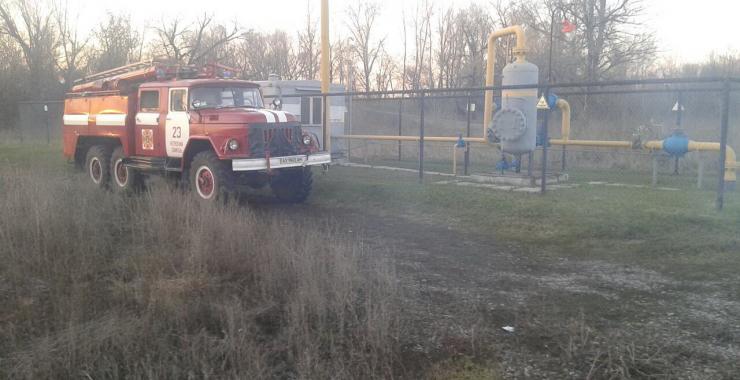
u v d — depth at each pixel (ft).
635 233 24.16
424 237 25.55
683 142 35.53
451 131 70.08
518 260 21.59
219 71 38.96
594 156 50.06
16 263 19.66
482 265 20.92
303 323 14.48
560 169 47.03
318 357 12.98
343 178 42.01
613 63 83.10
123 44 122.31
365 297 16.83
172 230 22.95
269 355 13.53
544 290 17.95
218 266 19.10
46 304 16.88
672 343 13.80
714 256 20.77
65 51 122.31
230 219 22.31
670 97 61.31
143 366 12.61
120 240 23.45
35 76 112.27
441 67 135.13
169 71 37.14
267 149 31.37
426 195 33.55
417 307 16.49
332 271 17.78
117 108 37.83
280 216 30.76
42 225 21.98
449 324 15.20
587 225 25.36
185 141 33.27
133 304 16.57
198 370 12.80
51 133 90.74
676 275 19.17
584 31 83.66
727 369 12.44
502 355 13.42
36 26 116.88
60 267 19.48
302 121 49.47
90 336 14.06
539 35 95.45
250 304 16.52
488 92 40.42
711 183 37.88
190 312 15.62
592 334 14.39
